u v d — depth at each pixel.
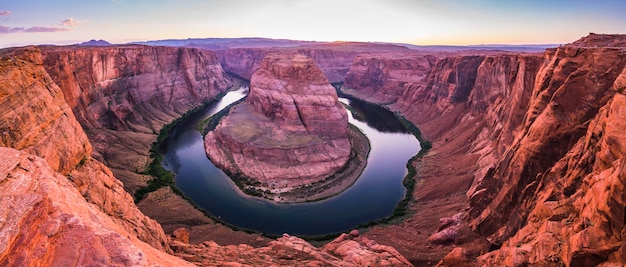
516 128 60.03
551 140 36.38
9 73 23.30
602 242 18.31
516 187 37.94
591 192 21.17
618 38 54.00
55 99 27.64
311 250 34.31
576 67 38.44
